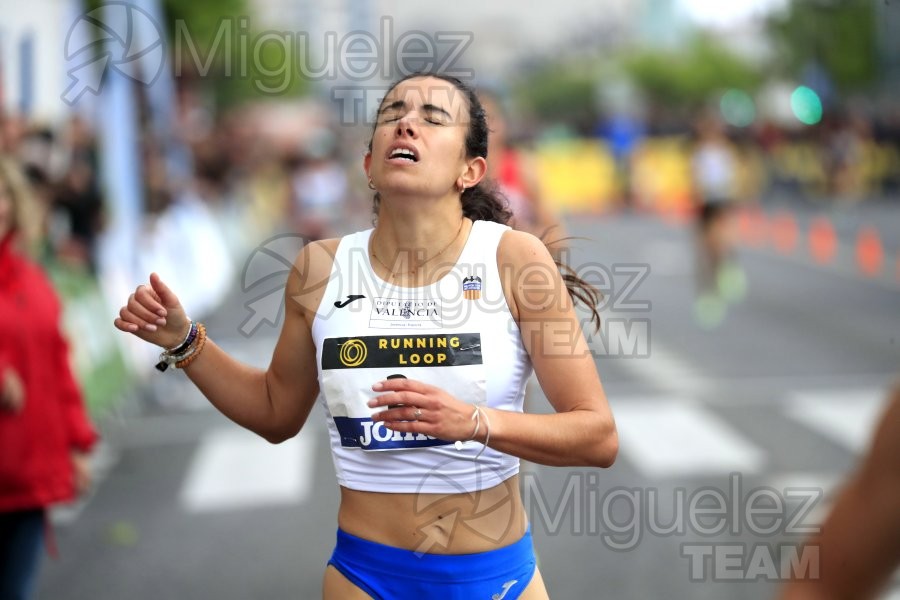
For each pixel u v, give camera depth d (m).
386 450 6.50
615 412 20.28
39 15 18.50
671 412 20.16
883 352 25.95
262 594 11.90
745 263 46.06
